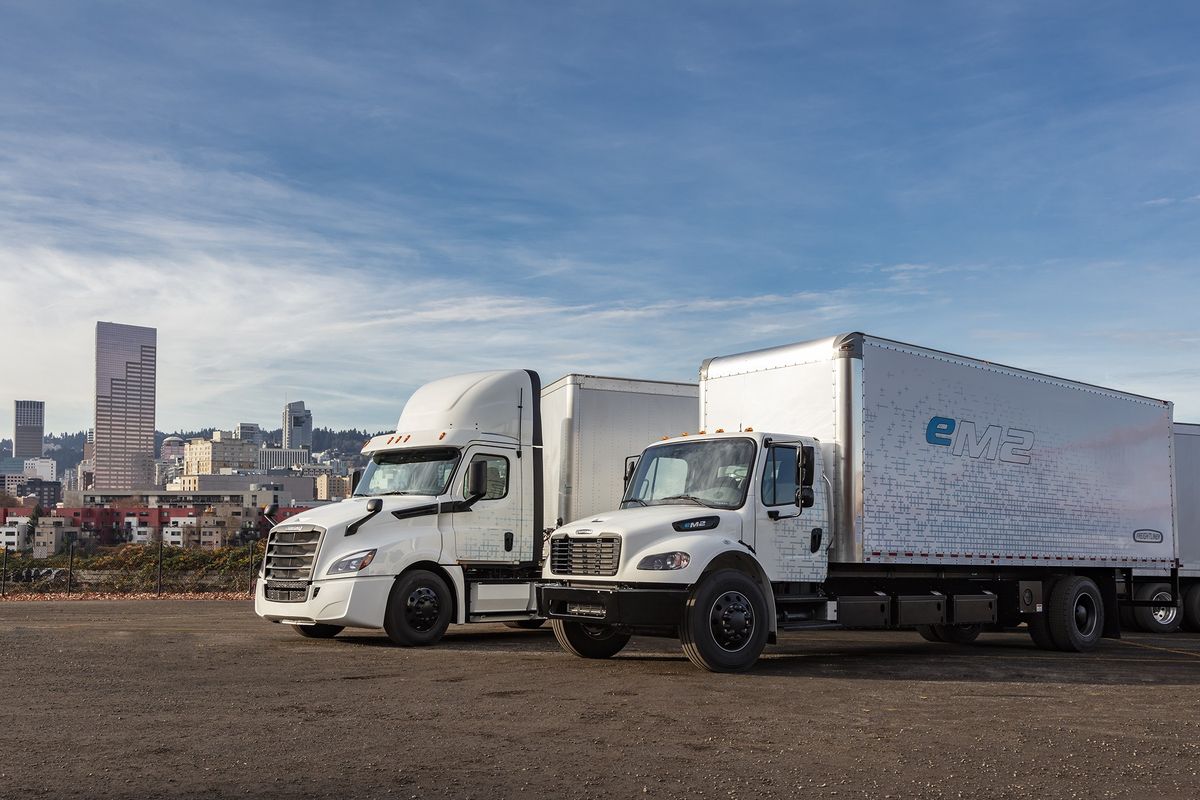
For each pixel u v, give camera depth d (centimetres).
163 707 858
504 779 612
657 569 1088
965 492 1373
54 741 711
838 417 1243
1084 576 1580
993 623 1445
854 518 1227
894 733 769
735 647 1114
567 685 1002
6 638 1427
